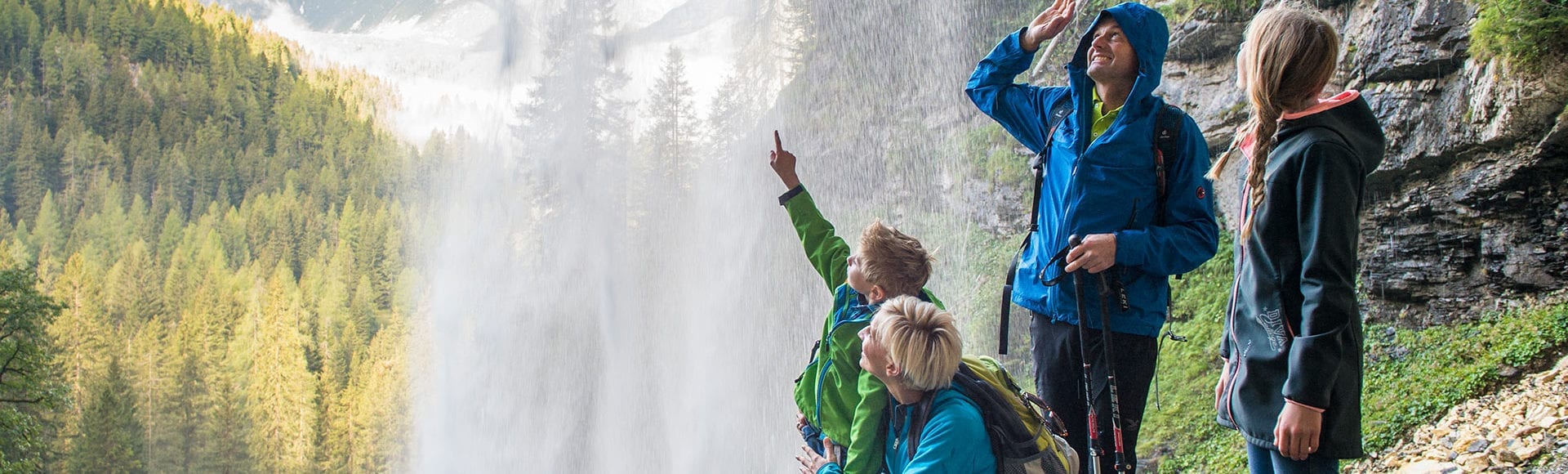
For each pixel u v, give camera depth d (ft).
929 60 83.61
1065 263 11.32
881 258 12.00
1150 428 39.09
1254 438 8.93
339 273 442.50
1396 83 38.32
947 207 74.95
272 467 320.91
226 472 317.42
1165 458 37.55
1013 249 64.08
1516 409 25.59
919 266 12.07
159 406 329.11
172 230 495.82
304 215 502.79
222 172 577.43
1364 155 8.48
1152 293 11.29
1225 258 43.86
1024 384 52.39
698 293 118.62
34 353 118.42
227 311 399.24
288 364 339.98
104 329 366.84
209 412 323.98
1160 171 11.10
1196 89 47.93
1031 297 11.82
